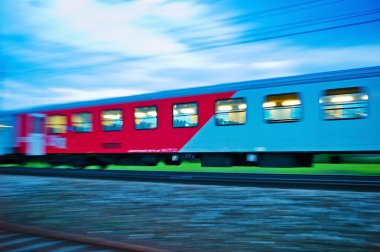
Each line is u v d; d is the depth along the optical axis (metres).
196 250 4.20
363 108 11.12
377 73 10.98
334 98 11.57
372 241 4.30
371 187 8.85
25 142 17.92
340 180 10.41
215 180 10.97
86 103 16.47
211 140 13.54
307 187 9.27
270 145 12.50
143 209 6.48
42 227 5.41
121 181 10.87
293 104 12.16
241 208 6.38
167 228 5.18
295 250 4.08
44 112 17.64
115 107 15.67
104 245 4.52
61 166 18.75
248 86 12.95
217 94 13.53
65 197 7.90
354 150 11.21
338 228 4.90
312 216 5.61
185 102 14.14
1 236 5.01
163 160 15.20
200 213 6.07
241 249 4.18
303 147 11.95
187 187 9.24
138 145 15.03
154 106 14.76
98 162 16.77
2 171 16.58
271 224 5.23
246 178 11.72
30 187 9.66
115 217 5.92
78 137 16.53
